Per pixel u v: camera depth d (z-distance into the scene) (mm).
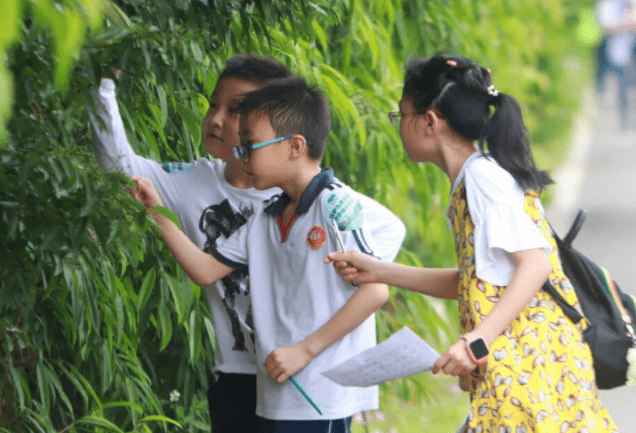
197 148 11562
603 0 65000
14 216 7844
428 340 18625
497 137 9586
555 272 9633
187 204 11000
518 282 9148
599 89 70500
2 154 7574
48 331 10375
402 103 10039
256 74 10641
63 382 12172
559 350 9406
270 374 9812
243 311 10703
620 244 33750
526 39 29344
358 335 10133
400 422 19469
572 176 45781
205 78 10703
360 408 10305
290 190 10148
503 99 9680
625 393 21156
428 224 17750
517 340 9367
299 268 9969
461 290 9672
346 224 9867
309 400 9781
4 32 4844
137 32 8336
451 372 9125
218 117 10719
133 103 10719
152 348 13250
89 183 7602
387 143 14922
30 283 8961
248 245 10289
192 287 11859
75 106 7965
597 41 65812
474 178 9492
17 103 7555
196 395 13336
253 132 9891
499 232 9211
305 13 10305
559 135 53500
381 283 9859
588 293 9812
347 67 15109
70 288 9344
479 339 9047
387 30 16375
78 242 7797
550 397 9273
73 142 8172
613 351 9617
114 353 11555
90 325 10234
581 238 34844
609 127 63344
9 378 10477
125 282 11258
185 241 10383
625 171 48062
